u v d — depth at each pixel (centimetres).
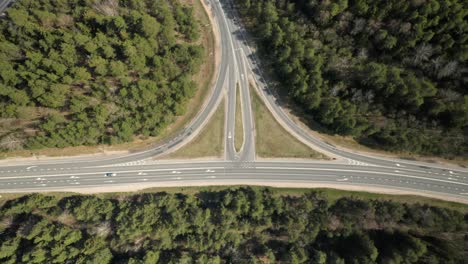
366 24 8825
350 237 9262
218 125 9994
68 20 9138
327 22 9244
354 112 9156
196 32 9725
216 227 9244
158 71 9188
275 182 9850
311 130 9919
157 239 9200
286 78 9675
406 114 9131
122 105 9125
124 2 9344
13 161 9769
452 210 9194
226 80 10069
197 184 9894
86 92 9262
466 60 8388
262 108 10038
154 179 9900
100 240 9038
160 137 9906
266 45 9988
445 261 8288
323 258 8731
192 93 9419
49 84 8600
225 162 9931
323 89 9331
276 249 9431
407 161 9681
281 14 9725
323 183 9800
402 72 8950
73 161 9875
